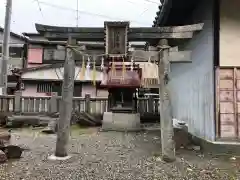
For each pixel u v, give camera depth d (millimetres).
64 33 7508
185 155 7605
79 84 23609
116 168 6273
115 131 12703
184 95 11477
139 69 12859
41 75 23812
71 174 5797
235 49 7828
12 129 12453
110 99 13969
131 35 7434
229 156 7457
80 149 8398
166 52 7266
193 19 9992
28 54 26938
